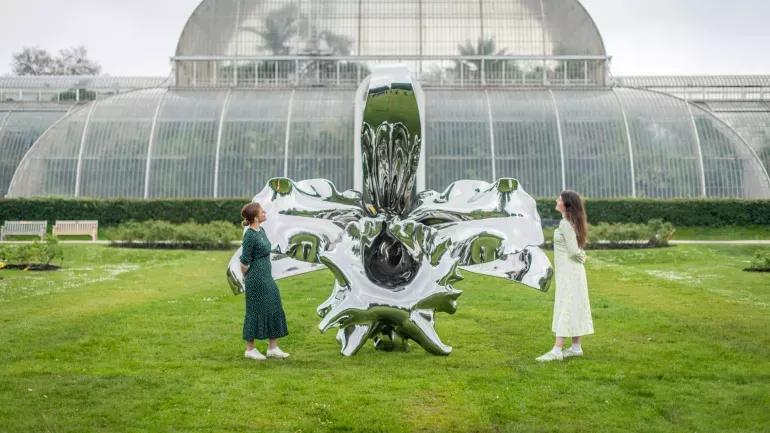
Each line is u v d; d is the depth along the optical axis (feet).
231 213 149.69
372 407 30.07
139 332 46.24
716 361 38.24
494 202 39.88
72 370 36.06
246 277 38.68
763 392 32.27
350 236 39.50
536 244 39.01
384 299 38.65
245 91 174.19
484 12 190.39
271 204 40.16
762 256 86.02
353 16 189.78
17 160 175.42
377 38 189.26
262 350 41.06
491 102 166.81
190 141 161.48
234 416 29.01
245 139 161.48
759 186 157.58
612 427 27.78
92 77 203.51
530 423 28.27
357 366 36.94
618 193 157.17
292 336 45.50
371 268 39.78
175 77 187.01
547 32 189.67
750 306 57.98
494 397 31.37
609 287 70.79
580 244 39.50
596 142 159.94
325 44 188.85
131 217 149.48
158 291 67.67
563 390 32.60
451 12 190.39
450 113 163.53
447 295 38.91
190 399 31.14
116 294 64.75
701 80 190.90
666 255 103.65
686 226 148.05
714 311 55.36
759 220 147.95
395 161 38.96
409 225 38.88
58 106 185.68
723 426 27.89
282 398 31.22
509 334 46.24
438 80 186.70
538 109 164.66
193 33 189.26
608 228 119.96
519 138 160.15
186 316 52.80
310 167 159.53
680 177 157.89
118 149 161.17
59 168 160.56
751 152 159.02
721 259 100.32
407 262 39.91
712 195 157.38
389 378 34.50
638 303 59.93
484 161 158.51
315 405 30.17
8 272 80.74
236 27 189.26
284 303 60.39
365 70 186.80
